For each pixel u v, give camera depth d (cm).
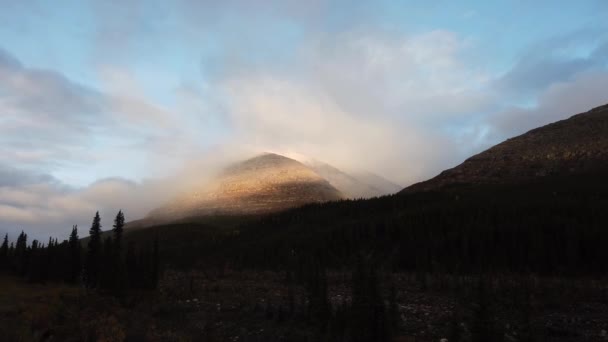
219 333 3164
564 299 3569
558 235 5912
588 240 5562
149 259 5612
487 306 2122
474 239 6494
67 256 6844
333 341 2592
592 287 4141
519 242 6072
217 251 12106
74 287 6038
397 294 4275
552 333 2683
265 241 11475
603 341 2539
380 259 7400
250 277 7075
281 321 3391
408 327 2922
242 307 4084
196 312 3941
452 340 2444
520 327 2730
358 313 2380
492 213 7494
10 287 5666
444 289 4472
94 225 6550
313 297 3228
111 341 2483
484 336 2058
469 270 5994
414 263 6762
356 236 8588
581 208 7019
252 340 2950
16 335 2289
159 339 2717
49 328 2561
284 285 5816
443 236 7000
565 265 5534
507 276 5184
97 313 3162
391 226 8375
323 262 7875
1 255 8325
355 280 2450
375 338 2333
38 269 6525
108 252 5950
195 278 7306
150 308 4059
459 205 8838
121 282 4716
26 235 8781
